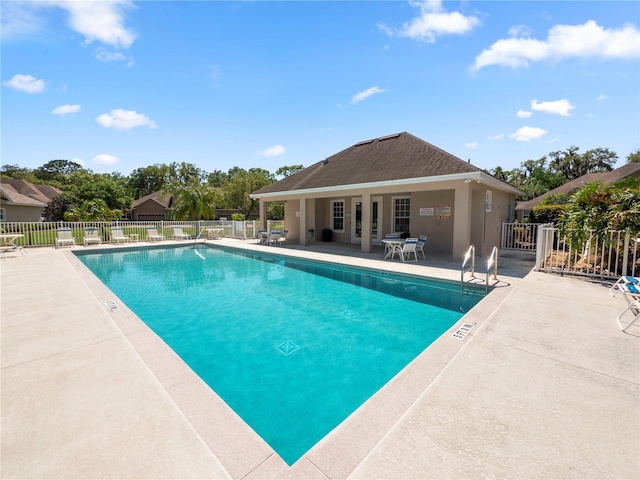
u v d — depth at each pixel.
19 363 3.52
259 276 10.18
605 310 5.34
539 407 2.68
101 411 2.64
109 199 38.44
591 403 2.73
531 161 47.81
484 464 2.05
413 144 13.31
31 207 28.66
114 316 5.15
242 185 47.06
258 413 3.35
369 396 3.66
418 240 11.27
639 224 7.03
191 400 2.79
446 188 10.40
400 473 1.97
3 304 5.84
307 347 4.96
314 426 3.13
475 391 2.92
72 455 2.15
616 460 2.08
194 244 18.27
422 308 6.80
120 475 1.97
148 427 2.44
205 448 2.21
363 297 7.68
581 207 8.45
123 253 15.43
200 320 6.17
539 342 4.03
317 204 17.77
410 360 4.50
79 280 7.92
